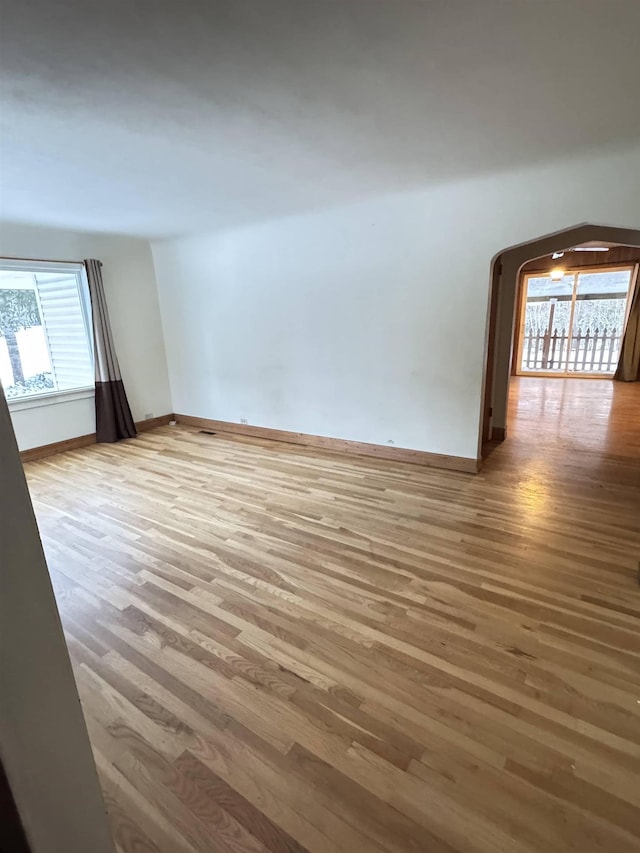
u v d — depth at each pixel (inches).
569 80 74.2
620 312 340.8
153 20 56.6
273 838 49.5
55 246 185.2
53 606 26.8
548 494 134.7
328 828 50.3
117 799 54.1
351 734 61.4
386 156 109.1
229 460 178.7
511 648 75.7
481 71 71.3
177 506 136.1
